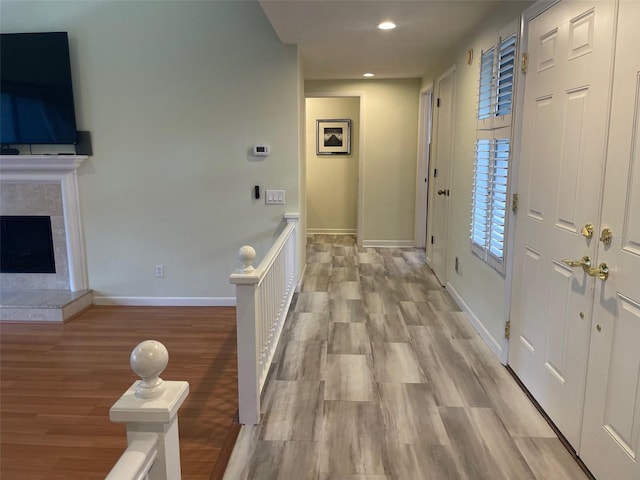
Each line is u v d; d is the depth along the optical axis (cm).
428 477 195
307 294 445
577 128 201
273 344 290
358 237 661
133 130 399
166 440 104
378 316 386
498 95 297
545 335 235
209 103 395
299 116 410
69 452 217
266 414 242
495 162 306
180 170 405
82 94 395
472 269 368
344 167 745
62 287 423
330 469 200
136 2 382
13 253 419
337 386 271
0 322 381
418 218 646
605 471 180
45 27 386
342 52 429
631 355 163
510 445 214
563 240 214
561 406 218
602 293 182
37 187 406
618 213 171
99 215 412
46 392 272
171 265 419
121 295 425
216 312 407
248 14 383
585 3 193
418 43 398
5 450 219
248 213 410
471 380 276
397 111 622
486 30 322
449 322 372
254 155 401
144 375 104
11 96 391
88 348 332
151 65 390
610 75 175
